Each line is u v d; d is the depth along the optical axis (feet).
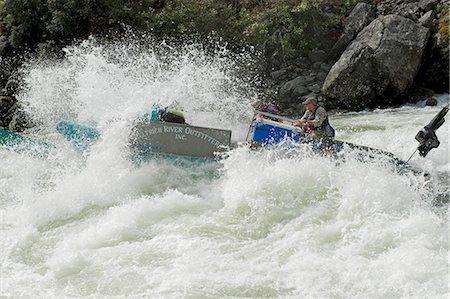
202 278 26.94
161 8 89.92
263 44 84.99
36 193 37.83
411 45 72.69
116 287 26.76
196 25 85.81
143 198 36.27
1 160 43.68
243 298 25.39
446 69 75.31
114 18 85.20
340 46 82.53
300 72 83.46
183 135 38.96
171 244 30.55
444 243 28.96
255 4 92.89
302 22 86.53
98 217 34.94
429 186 36.86
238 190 35.99
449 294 24.70
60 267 28.71
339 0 90.53
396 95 73.15
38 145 44.32
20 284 27.48
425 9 84.17
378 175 35.83
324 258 28.45
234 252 29.55
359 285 25.98
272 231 32.01
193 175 39.14
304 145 38.99
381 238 29.86
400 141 52.21
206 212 34.65
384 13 85.97
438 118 39.75
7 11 86.53
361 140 53.83
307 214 33.40
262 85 81.56
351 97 72.95
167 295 25.64
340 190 35.24
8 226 34.01
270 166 37.52
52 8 84.79
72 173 39.83
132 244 30.81
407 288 25.43
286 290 25.90
